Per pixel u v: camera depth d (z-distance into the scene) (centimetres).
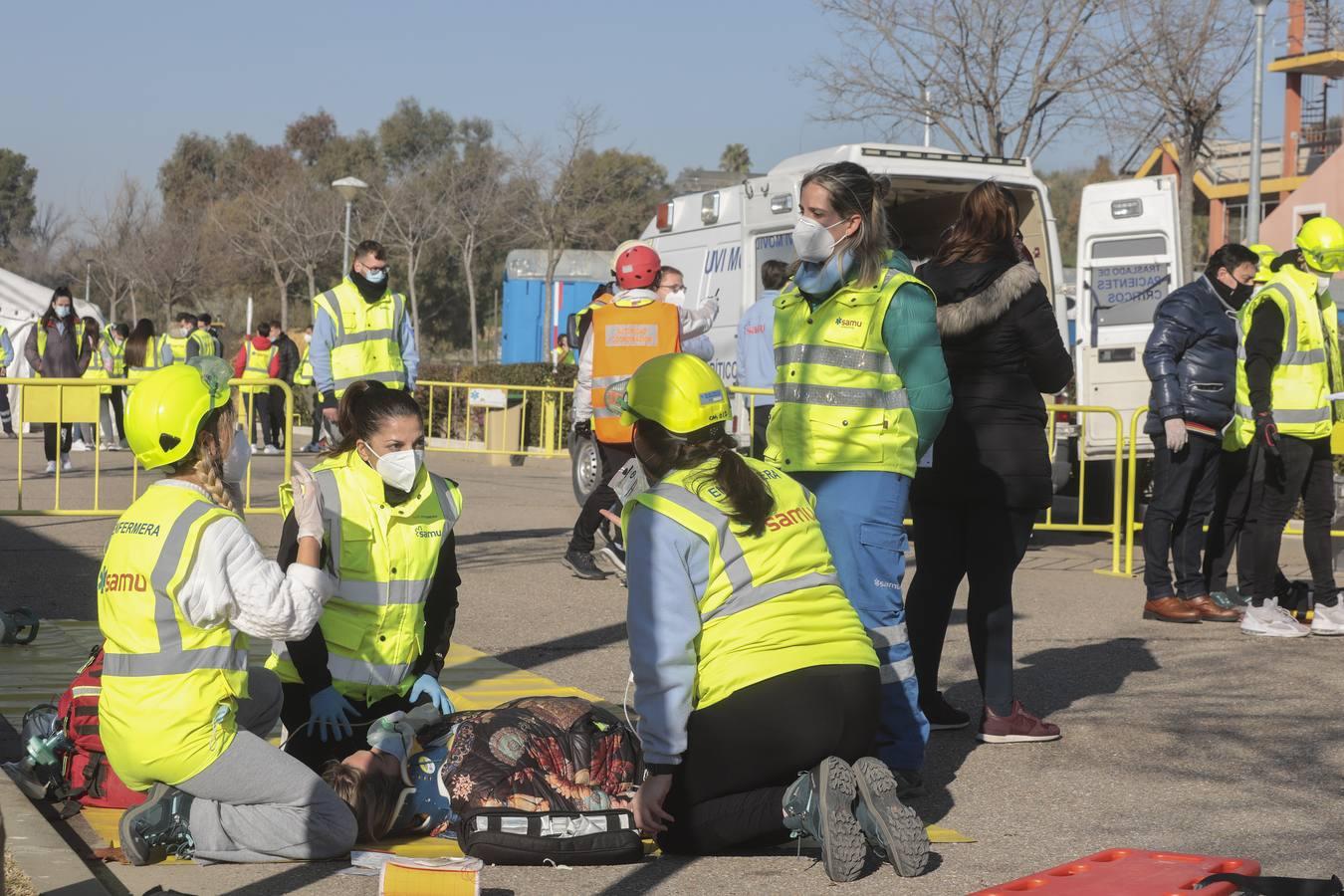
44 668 640
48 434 1551
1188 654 743
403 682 455
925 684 580
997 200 549
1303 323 775
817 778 392
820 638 400
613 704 604
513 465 2031
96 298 6912
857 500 475
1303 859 429
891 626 481
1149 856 376
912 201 1310
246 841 401
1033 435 552
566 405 2092
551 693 624
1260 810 480
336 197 5191
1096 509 1305
